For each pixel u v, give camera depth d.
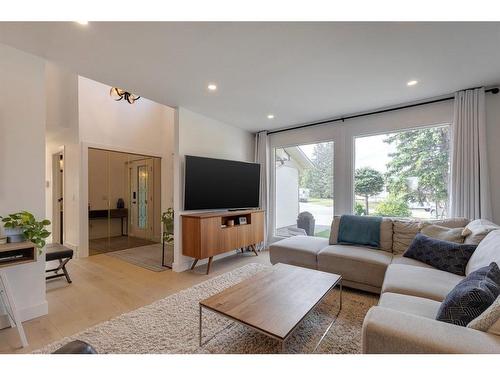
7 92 1.99
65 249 2.95
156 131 5.27
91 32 1.79
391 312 1.16
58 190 4.91
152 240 5.22
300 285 1.96
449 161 3.09
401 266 2.20
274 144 4.77
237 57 2.17
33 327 1.95
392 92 2.95
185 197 3.46
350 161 3.83
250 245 4.12
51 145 4.94
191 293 2.58
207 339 1.78
